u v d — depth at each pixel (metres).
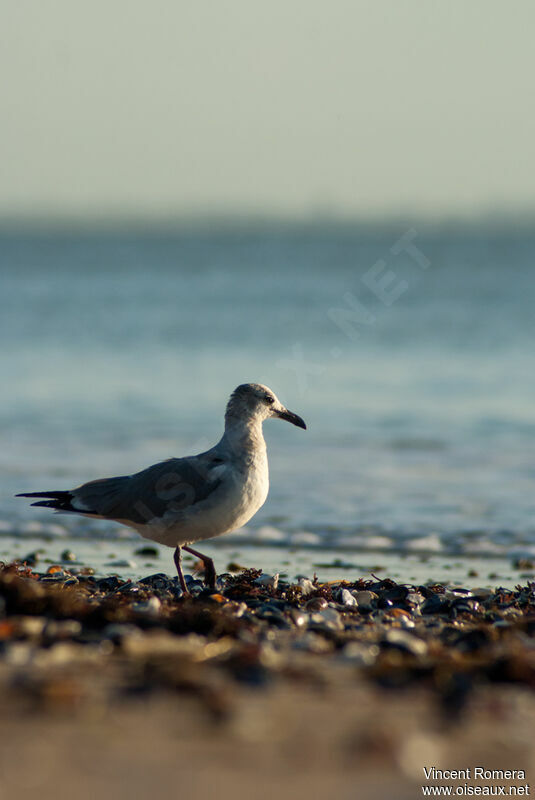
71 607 8.81
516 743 5.67
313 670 7.18
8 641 7.68
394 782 4.99
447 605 10.99
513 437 24.31
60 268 105.25
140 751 5.25
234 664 7.20
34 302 61.22
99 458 22.45
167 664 7.01
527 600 11.62
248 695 6.44
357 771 5.10
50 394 30.89
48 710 5.88
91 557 14.88
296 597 11.33
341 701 6.38
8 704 5.98
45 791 4.65
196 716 5.86
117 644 7.61
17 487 19.66
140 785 4.78
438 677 6.96
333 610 10.23
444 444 23.80
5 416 27.55
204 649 7.64
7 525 17.02
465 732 5.84
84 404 29.27
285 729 5.73
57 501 12.04
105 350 40.97
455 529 16.75
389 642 8.14
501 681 7.14
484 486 19.81
